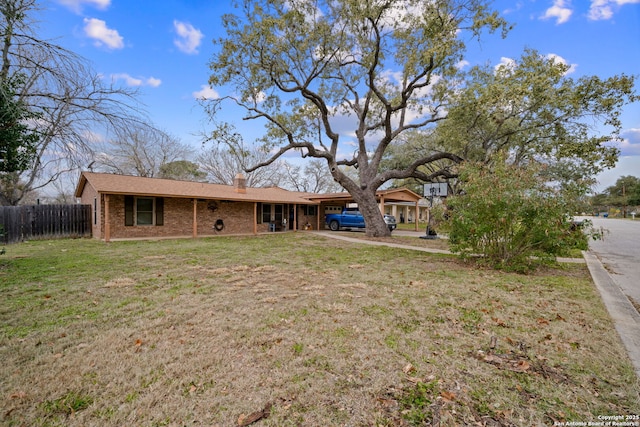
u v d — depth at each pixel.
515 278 6.33
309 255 9.10
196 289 5.07
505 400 2.23
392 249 10.84
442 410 2.11
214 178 30.12
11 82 5.00
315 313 3.97
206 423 1.96
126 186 13.10
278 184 34.69
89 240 12.48
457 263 8.07
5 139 6.16
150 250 9.60
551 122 12.87
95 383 2.37
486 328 3.59
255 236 15.34
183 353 2.86
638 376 2.57
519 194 6.59
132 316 3.79
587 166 13.30
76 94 5.05
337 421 1.99
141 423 1.95
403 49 12.58
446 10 10.66
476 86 12.81
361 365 2.69
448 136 14.87
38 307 4.08
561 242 6.73
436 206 8.57
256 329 3.43
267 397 2.23
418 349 3.02
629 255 10.43
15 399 2.16
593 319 3.92
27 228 12.56
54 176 6.38
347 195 20.11
